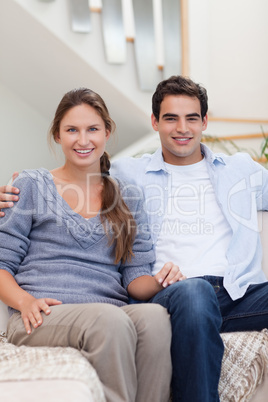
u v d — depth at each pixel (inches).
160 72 127.9
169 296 54.4
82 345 49.5
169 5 123.0
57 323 51.6
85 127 61.8
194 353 49.9
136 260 64.0
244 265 66.7
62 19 118.4
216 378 50.8
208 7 130.2
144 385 50.5
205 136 124.3
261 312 61.2
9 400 38.1
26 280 58.7
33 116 153.7
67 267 59.1
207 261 66.1
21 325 54.3
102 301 58.6
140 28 123.3
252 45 122.5
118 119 139.8
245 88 125.6
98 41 123.0
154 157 73.5
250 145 120.3
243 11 123.5
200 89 70.6
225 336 56.4
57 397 38.2
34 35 121.7
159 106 71.2
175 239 67.9
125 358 48.3
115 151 151.3
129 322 49.6
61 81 135.3
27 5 114.4
